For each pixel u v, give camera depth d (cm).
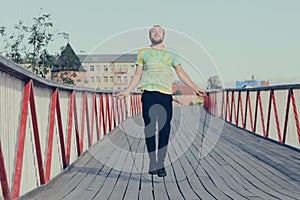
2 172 412
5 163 432
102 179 656
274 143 1091
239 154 905
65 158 712
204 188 588
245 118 1466
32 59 1869
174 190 578
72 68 1866
